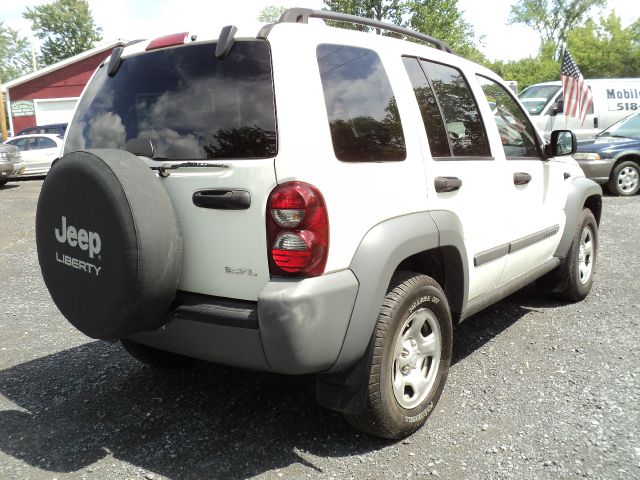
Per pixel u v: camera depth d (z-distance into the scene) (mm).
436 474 2680
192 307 2633
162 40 2928
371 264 2646
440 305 3107
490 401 3357
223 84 2693
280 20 2811
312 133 2527
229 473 2734
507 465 2727
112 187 2479
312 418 3244
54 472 2768
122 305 2533
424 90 3320
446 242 3123
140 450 2955
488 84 4129
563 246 4855
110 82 3146
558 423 3082
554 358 3943
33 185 17188
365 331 2646
